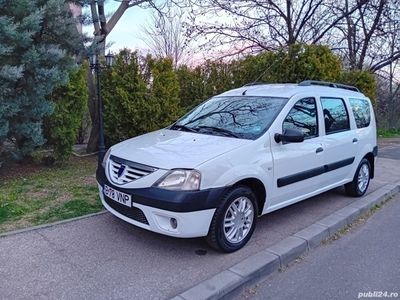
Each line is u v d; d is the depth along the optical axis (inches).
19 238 148.6
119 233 156.8
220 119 177.0
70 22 243.0
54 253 137.4
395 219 202.8
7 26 198.5
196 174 130.9
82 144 416.5
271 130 160.1
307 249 156.8
